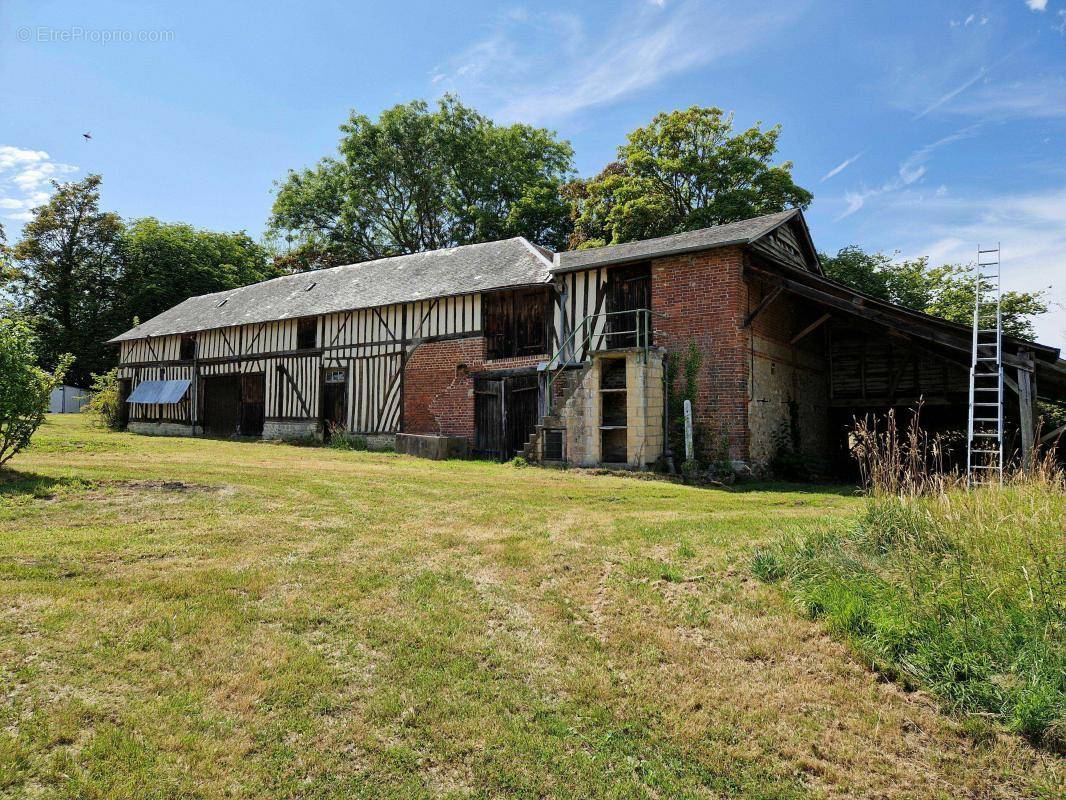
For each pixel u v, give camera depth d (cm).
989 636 310
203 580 427
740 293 1121
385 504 729
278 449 1476
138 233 3303
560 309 1332
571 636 355
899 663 310
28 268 2947
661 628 362
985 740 260
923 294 2128
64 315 3028
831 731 268
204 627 352
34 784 221
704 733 267
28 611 361
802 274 1115
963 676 294
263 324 1891
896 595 355
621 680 308
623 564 472
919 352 1168
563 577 454
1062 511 414
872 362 1467
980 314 1973
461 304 1482
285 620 369
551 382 1245
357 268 2002
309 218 3303
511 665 322
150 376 2256
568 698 292
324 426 1722
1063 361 948
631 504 755
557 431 1187
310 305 1814
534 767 244
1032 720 260
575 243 2520
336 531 586
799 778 241
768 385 1213
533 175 3166
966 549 387
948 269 2144
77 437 1486
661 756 252
